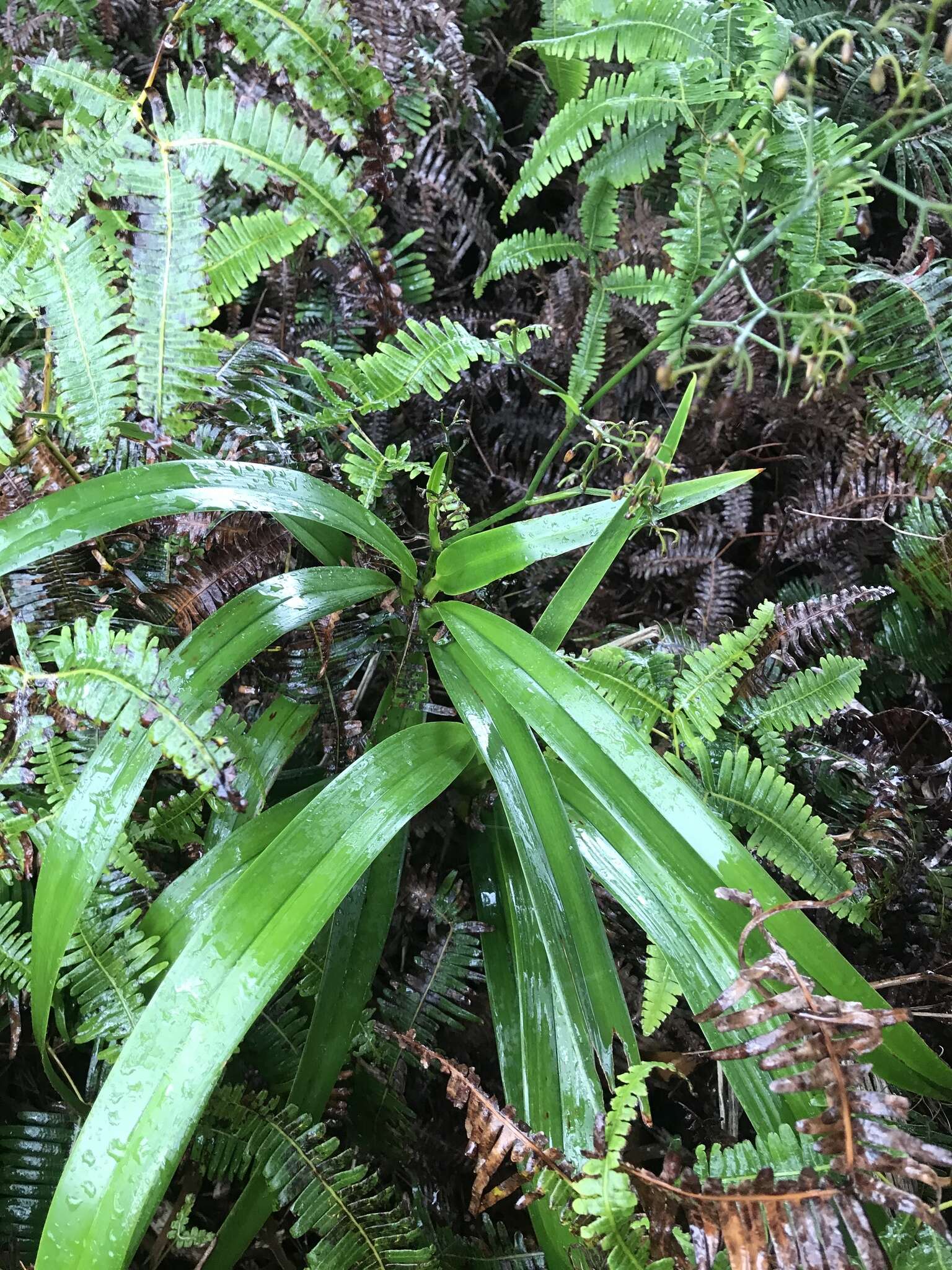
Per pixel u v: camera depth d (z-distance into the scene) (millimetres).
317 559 490
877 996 341
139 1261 400
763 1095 340
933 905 475
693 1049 470
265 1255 417
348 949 394
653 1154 455
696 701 463
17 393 405
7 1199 390
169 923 375
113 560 444
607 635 573
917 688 562
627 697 461
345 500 412
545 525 445
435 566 471
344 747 440
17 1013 393
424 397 566
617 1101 309
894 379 546
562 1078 362
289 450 462
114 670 340
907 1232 338
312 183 403
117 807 344
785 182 495
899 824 485
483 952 434
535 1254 402
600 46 493
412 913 471
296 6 384
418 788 373
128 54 542
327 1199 363
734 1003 299
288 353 541
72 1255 278
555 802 380
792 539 585
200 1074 292
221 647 366
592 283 561
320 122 423
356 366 429
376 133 423
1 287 397
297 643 442
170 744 332
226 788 331
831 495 576
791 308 530
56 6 514
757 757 509
